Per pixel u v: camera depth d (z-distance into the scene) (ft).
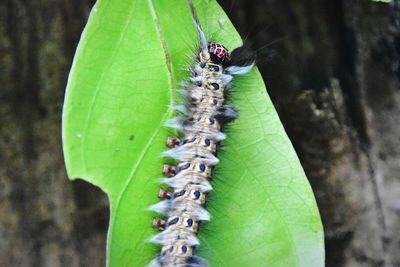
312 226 0.96
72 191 1.09
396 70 1.12
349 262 1.10
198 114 1.00
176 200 0.98
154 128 0.95
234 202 0.97
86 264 1.09
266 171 0.97
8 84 1.10
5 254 1.09
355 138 1.11
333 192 1.10
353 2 1.12
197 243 0.98
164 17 0.95
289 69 1.11
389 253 1.10
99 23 0.93
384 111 1.12
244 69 0.98
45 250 1.09
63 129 0.92
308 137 1.11
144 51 0.94
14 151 1.10
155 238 0.96
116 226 0.94
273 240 0.96
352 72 1.12
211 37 0.97
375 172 1.11
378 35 1.12
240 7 1.11
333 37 1.12
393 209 1.10
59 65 1.11
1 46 1.11
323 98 1.11
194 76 0.99
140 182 0.95
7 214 1.09
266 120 0.97
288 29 1.12
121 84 0.93
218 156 0.99
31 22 1.11
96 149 0.93
